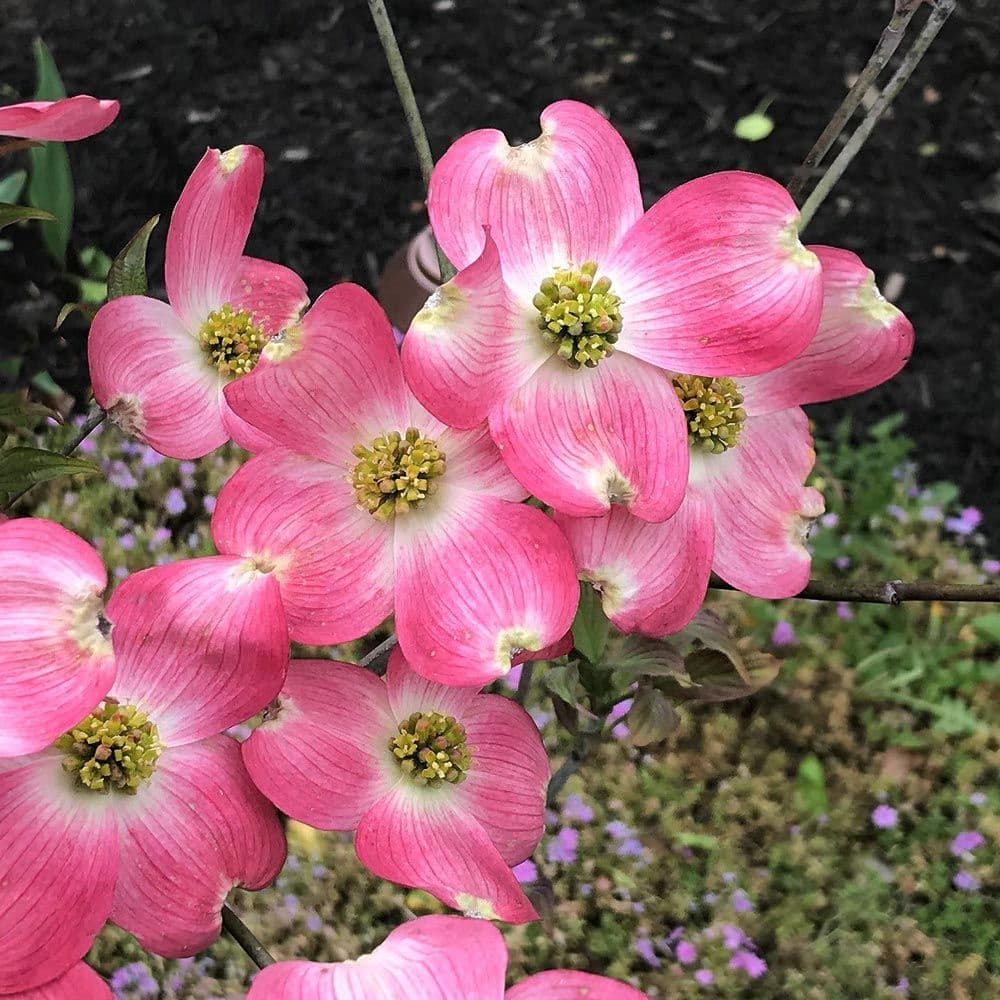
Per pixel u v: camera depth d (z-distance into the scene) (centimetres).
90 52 118
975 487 95
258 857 24
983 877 69
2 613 20
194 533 81
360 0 126
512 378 24
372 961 21
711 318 25
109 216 106
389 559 25
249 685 24
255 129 114
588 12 126
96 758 23
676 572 25
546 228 25
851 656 80
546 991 21
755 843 71
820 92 119
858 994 65
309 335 24
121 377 30
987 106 118
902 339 26
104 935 61
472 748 27
